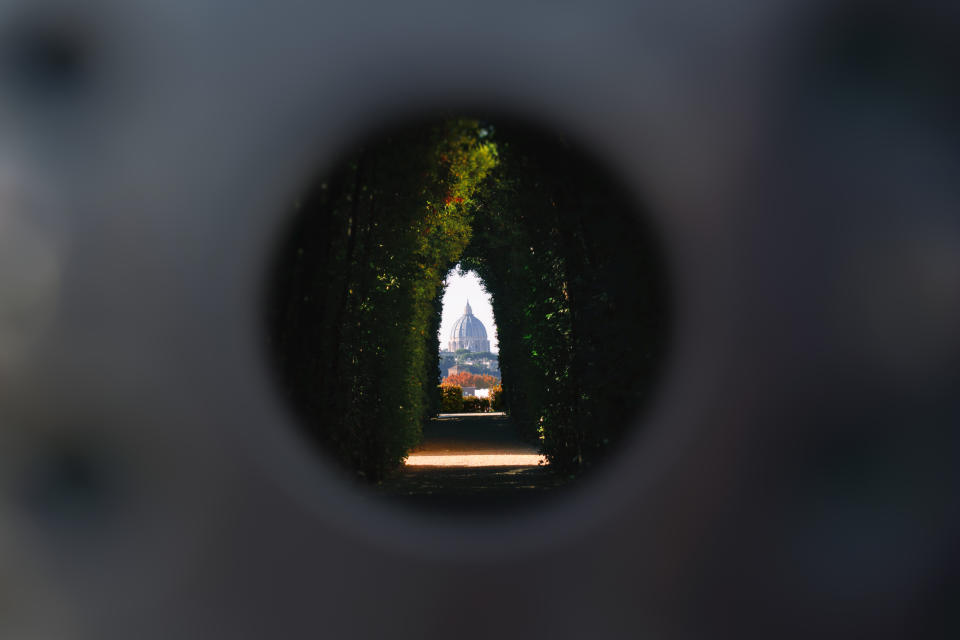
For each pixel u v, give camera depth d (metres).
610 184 5.67
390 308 9.82
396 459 11.13
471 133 6.84
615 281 5.95
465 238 14.91
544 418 10.21
